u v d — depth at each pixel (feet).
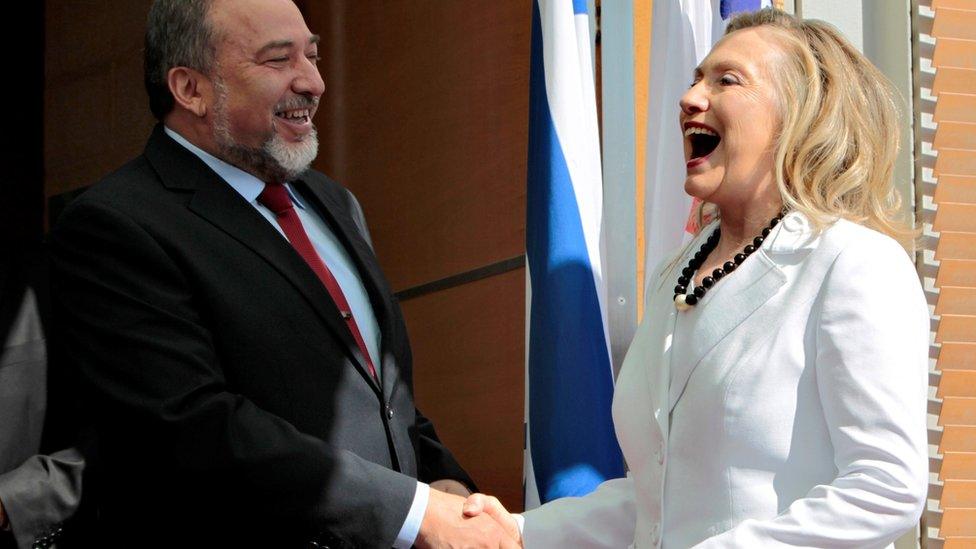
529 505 11.41
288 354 9.93
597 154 11.94
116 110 19.65
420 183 16.16
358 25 17.31
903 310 7.79
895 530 7.57
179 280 9.90
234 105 10.56
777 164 8.32
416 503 9.66
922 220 12.87
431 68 16.14
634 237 12.40
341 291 10.64
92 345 9.83
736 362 7.98
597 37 13.96
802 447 7.81
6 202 19.79
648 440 8.40
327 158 17.54
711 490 7.95
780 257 8.14
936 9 13.24
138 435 9.64
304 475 9.46
